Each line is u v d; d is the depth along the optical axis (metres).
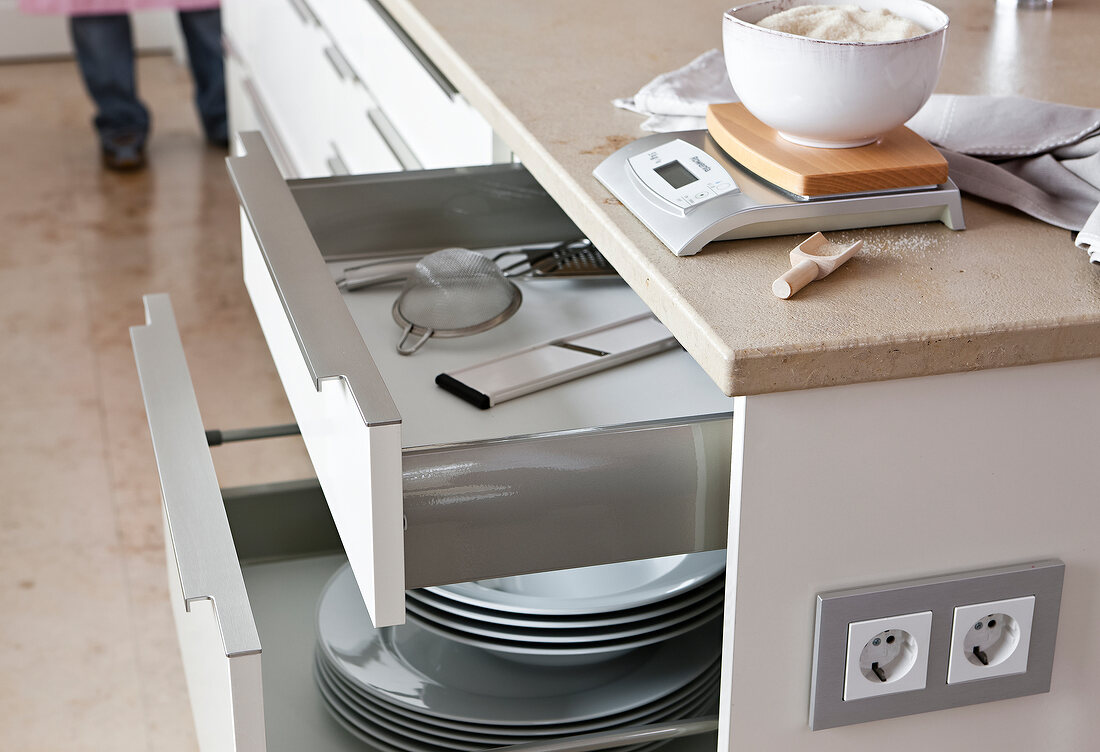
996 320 0.64
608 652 0.99
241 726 0.72
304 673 1.08
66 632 1.68
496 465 0.71
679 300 0.66
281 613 1.16
